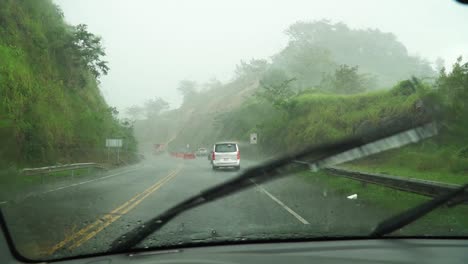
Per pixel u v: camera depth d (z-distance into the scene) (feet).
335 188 51.26
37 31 105.19
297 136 123.54
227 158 87.76
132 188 52.13
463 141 70.54
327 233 18.11
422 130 75.46
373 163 77.10
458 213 29.76
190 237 17.48
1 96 72.69
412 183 35.76
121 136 169.89
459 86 74.54
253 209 33.47
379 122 84.02
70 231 23.56
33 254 15.71
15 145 72.33
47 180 63.67
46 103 94.63
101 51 122.21
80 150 110.52
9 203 37.55
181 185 55.88
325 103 126.72
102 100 172.24
